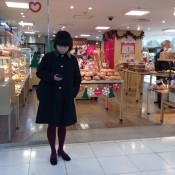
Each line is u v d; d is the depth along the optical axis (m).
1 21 6.40
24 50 8.27
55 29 10.94
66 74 2.83
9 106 3.64
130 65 8.21
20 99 6.23
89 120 5.04
